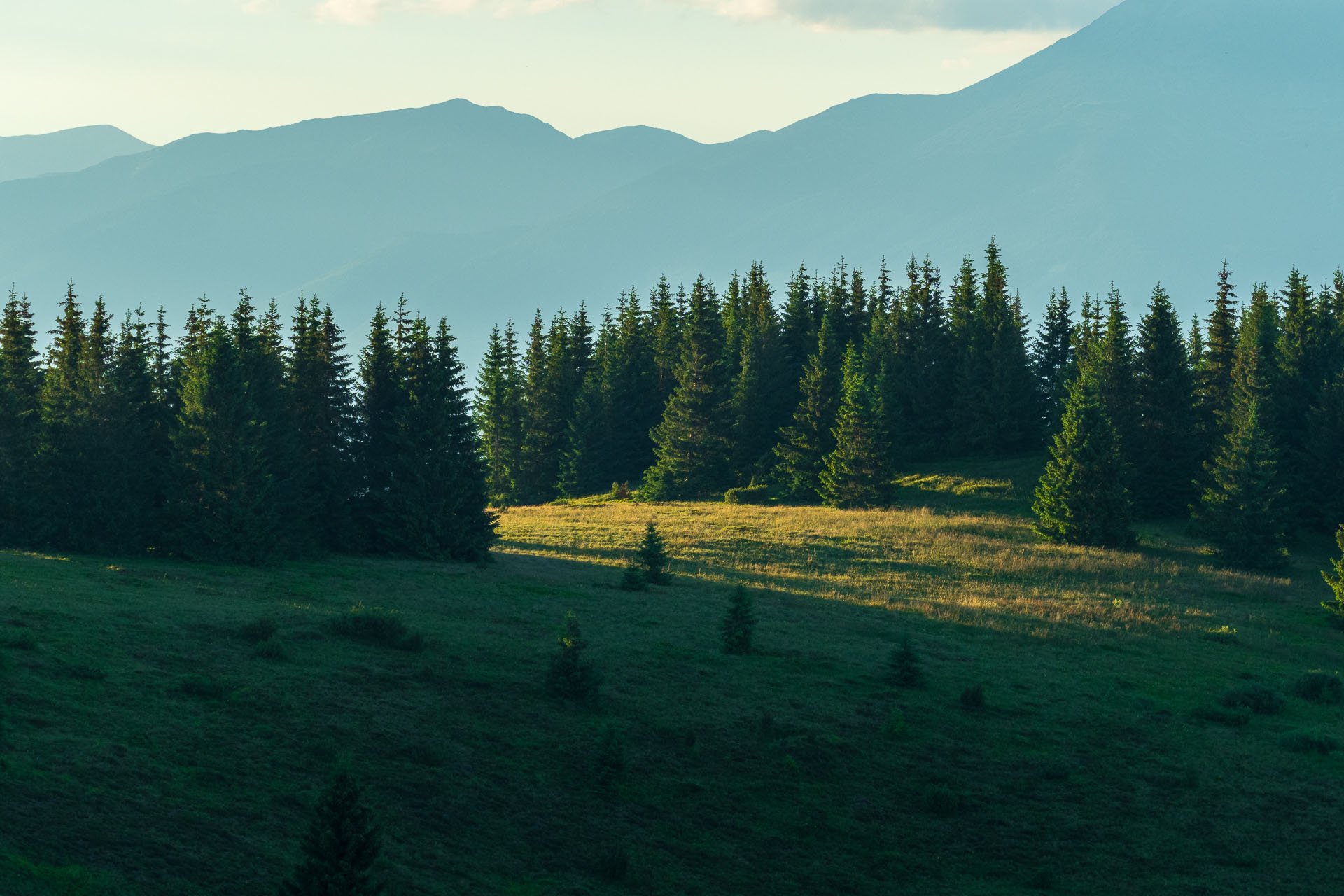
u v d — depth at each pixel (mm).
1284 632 44938
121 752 18672
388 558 50594
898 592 49969
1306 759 27609
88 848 15242
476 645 30500
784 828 21125
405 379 53938
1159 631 42969
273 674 24531
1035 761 25938
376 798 19344
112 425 44188
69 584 31359
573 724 24750
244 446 43656
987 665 34812
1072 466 65812
